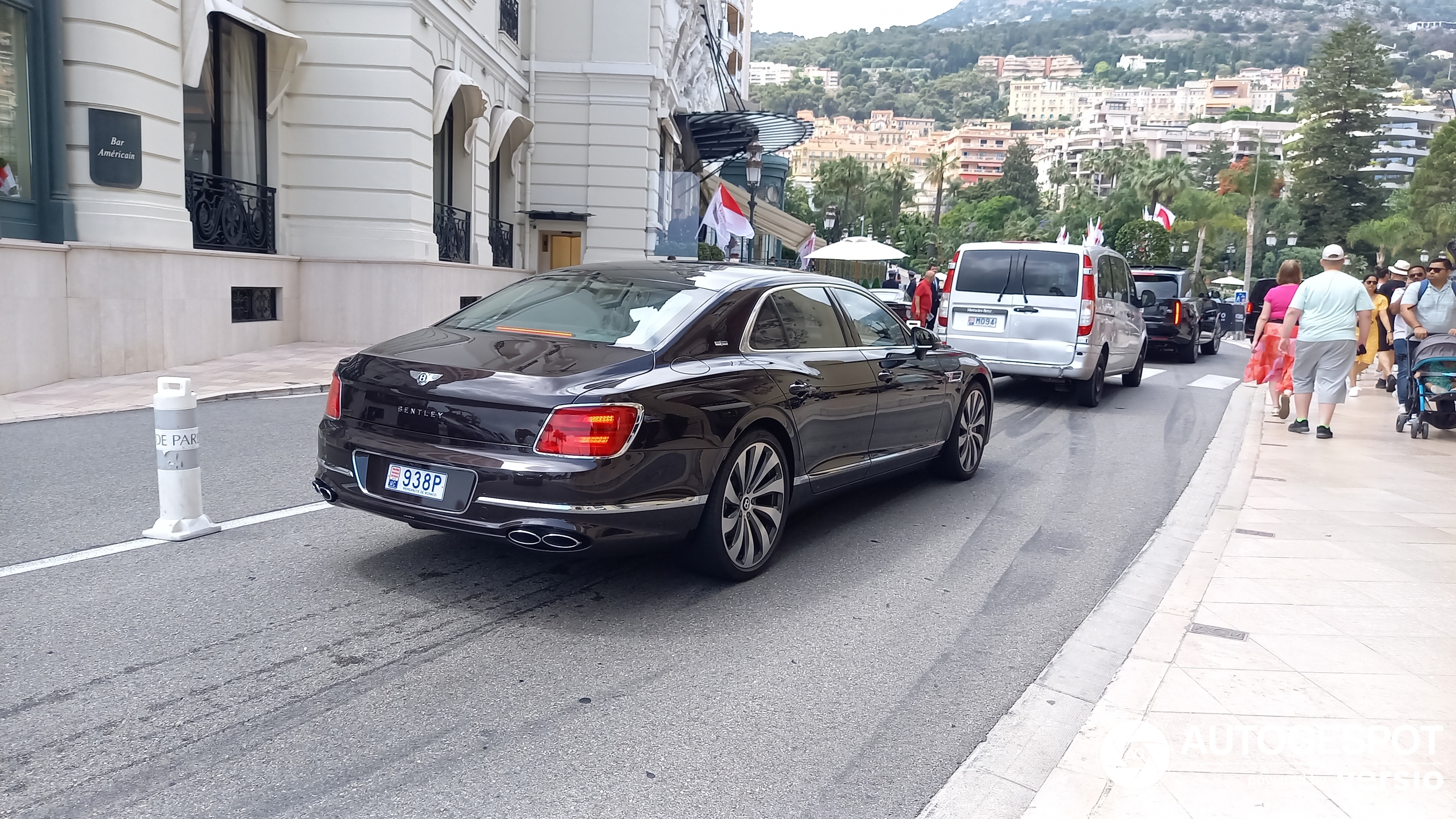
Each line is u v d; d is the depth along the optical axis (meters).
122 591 4.45
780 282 5.51
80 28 10.55
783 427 5.08
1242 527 6.20
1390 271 14.48
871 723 3.54
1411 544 5.84
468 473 4.16
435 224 17.09
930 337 6.97
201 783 2.92
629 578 4.97
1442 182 76.81
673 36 25.94
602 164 23.52
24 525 5.36
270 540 5.29
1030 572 5.40
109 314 10.80
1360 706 3.60
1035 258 12.04
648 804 2.94
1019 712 3.64
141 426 8.23
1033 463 8.60
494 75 20.31
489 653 3.98
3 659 3.70
